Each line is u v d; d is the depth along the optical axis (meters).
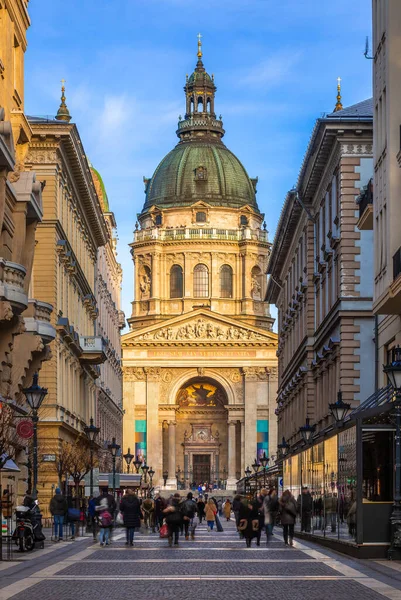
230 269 189.00
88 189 78.44
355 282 60.56
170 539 43.06
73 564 31.83
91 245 90.44
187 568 30.14
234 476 173.12
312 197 76.94
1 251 43.22
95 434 57.88
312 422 77.19
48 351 51.69
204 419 184.50
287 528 44.53
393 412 33.50
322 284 71.62
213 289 187.00
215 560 33.59
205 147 197.12
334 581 25.69
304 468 51.03
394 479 33.75
